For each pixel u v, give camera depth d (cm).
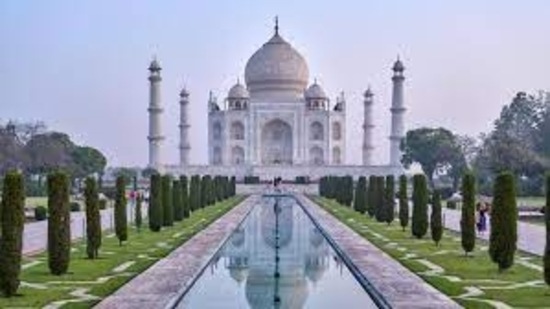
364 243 5709
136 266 4384
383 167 17012
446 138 17262
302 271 4534
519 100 18575
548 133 17350
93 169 16200
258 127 18662
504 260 4156
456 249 5319
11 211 3353
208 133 19188
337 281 4147
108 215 9000
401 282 3794
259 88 19350
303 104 18688
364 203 9156
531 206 10531
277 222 7869
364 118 18950
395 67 16600
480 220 6581
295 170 17400
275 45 19625
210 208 10356
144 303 3212
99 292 3481
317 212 9462
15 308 3116
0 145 13475
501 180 4175
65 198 3994
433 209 5638
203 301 3528
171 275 4028
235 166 17400
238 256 5281
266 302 3503
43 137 15050
